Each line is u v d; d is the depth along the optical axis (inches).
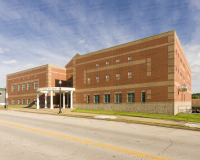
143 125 565.0
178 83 986.7
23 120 679.1
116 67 1154.7
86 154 262.2
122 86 1109.1
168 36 925.2
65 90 1342.3
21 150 283.4
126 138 373.7
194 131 467.8
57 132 435.2
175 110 886.4
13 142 335.3
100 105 1218.0
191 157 254.4
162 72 932.0
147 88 986.1
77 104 1368.1
